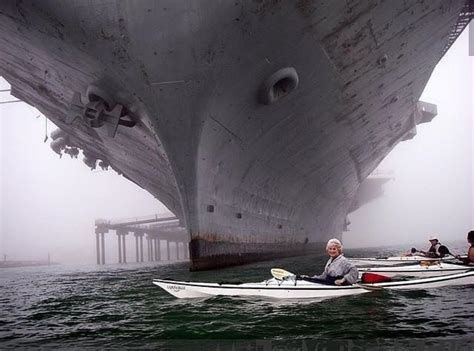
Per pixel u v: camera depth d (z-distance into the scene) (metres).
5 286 15.53
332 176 24.42
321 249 32.44
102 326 6.68
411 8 13.71
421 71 19.08
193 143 13.14
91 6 10.82
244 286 8.71
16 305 9.80
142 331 6.18
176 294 9.10
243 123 14.16
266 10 11.33
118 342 5.65
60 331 6.50
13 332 6.57
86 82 13.07
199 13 10.91
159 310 7.73
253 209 18.70
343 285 8.66
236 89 12.73
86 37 11.35
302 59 13.01
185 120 12.62
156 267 26.48
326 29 12.48
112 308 8.41
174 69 11.62
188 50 11.36
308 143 17.95
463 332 5.66
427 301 7.88
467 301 7.84
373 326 6.07
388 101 19.05
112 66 11.76
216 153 14.23
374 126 20.95
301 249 27.23
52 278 19.41
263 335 5.72
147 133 14.57
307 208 25.94
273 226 21.62
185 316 7.05
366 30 13.25
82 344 5.62
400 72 17.06
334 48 13.23
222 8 10.98
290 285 8.58
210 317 6.88
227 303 7.98
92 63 11.97
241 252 18.00
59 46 12.17
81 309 8.60
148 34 11.04
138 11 10.79
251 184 17.48
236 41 11.61
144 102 12.34
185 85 11.95
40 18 11.52
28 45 13.23
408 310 7.11
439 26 16.42
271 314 6.95
